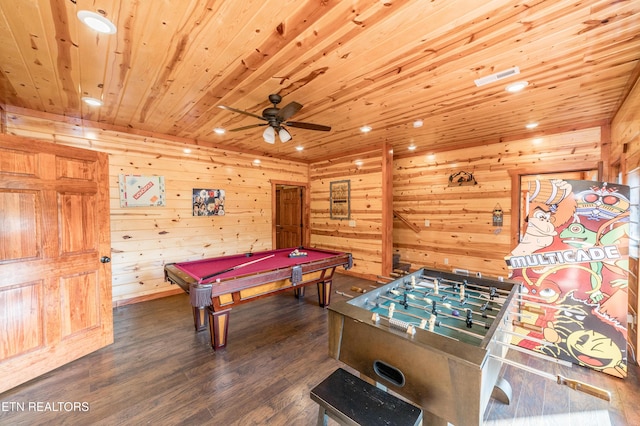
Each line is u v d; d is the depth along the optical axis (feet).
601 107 9.84
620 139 9.65
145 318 11.17
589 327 7.54
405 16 5.20
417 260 17.38
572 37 5.85
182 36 5.82
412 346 3.88
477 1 4.83
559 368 7.58
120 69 7.23
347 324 4.75
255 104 9.61
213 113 10.64
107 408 6.11
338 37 5.85
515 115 10.71
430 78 7.72
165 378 7.19
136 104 9.73
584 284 7.68
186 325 10.48
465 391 3.42
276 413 6.02
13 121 10.15
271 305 12.59
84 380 7.07
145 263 13.46
